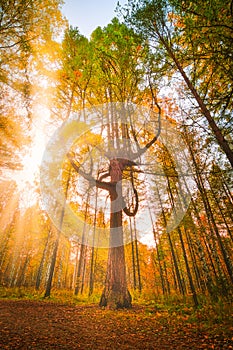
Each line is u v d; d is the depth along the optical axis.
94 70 6.57
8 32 5.72
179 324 5.12
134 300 11.95
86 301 10.35
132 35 5.78
